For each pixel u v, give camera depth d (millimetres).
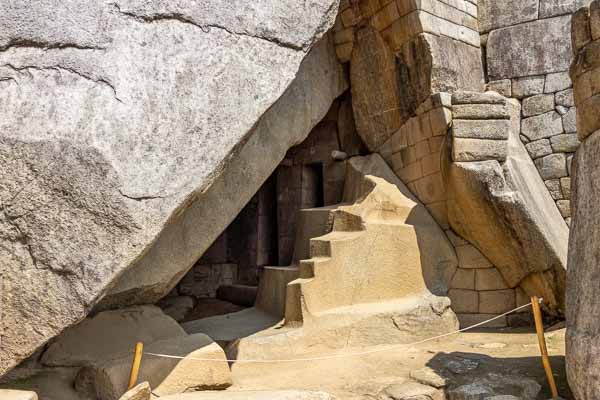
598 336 2957
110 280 3102
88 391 3615
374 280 5754
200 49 3393
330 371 4539
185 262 4578
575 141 6430
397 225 6012
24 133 2902
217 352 4043
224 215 5027
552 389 3699
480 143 5527
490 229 5715
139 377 3629
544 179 6574
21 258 2971
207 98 3396
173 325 4402
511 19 6852
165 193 3227
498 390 3838
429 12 6250
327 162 7812
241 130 3529
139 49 3207
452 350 4992
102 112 3068
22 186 2922
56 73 3006
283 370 4602
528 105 6719
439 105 5977
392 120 6840
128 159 3113
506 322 5992
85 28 3068
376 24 6750
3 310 2963
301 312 5207
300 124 6449
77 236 3037
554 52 6629
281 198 8359
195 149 3346
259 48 3625
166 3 3293
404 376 4312
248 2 3590
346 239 5699
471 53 6777
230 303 8258
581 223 3521
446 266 6207
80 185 3010
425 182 6352
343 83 7344
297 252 6891
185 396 3404
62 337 3852
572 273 3518
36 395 3088
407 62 6445
